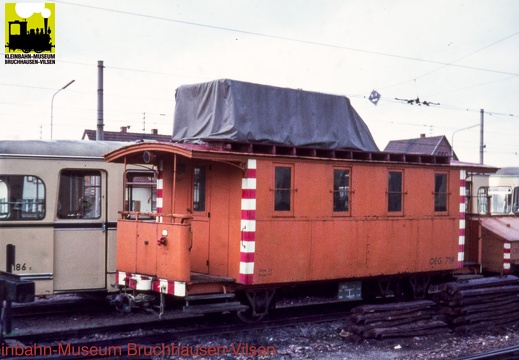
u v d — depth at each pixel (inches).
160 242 380.8
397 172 477.1
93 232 473.1
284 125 424.8
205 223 421.1
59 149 465.7
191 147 379.2
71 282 464.1
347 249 442.3
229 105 404.8
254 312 410.6
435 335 414.0
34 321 438.0
